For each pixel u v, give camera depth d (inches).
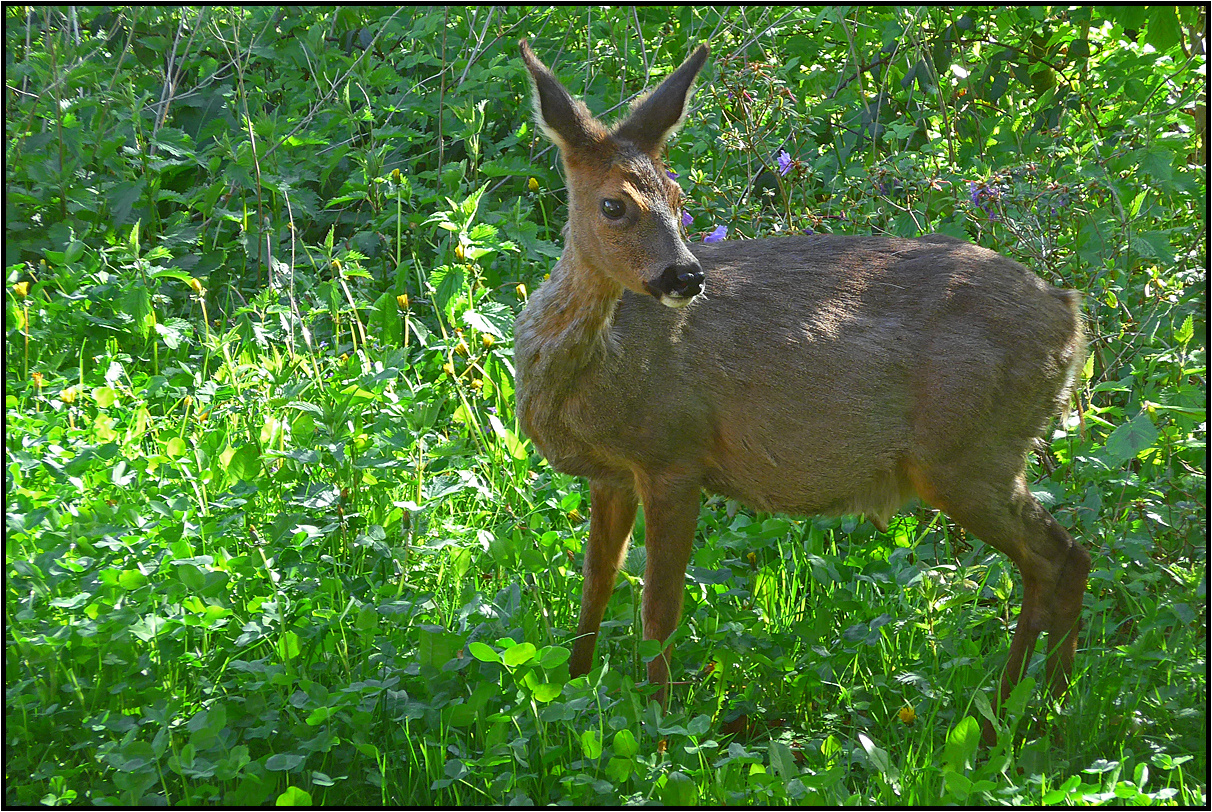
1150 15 350.0
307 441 282.0
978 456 245.9
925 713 238.8
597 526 253.4
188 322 366.6
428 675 217.5
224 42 425.1
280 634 225.8
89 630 213.2
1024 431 250.4
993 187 328.2
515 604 240.2
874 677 250.4
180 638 224.2
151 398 326.0
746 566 277.0
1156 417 291.9
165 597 227.8
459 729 217.6
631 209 223.0
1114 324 324.8
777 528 268.7
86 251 378.9
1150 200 351.9
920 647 261.0
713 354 242.4
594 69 458.6
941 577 275.7
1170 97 379.2
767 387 243.8
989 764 203.9
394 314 354.6
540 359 239.8
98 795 198.8
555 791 206.4
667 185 227.5
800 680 245.0
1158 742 237.0
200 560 224.5
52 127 402.9
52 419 292.8
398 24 454.0
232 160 406.3
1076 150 353.1
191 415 313.6
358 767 212.5
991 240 343.9
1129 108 386.6
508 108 457.7
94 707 213.3
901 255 255.3
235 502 258.1
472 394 324.8
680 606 245.8
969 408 243.1
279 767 193.3
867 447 247.3
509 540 246.7
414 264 398.3
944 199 349.4
